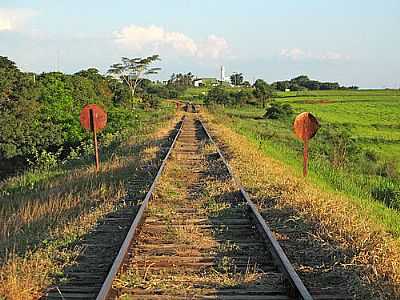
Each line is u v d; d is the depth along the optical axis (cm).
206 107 7819
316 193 1167
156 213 1003
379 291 591
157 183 1258
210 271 690
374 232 839
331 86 16175
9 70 3450
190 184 1345
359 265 672
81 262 729
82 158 2542
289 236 859
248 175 1439
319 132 4250
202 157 1895
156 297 587
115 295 588
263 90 8644
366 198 1616
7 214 1312
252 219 951
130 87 8644
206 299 586
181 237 841
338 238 799
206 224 930
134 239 816
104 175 1585
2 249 845
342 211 973
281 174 1514
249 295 602
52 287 628
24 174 2300
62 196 1345
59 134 3525
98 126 1688
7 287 594
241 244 806
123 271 665
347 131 4856
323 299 589
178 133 2922
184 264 717
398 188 1827
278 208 1034
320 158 2731
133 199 1161
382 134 4834
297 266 706
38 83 3772
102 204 1113
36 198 1459
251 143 2745
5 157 3238
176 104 9181
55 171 2227
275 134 3938
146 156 1942
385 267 653
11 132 3306
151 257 738
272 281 644
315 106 8644
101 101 4678
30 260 723
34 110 3494
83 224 936
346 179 1983
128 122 4238
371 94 12338
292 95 11744
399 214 1378
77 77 4475
